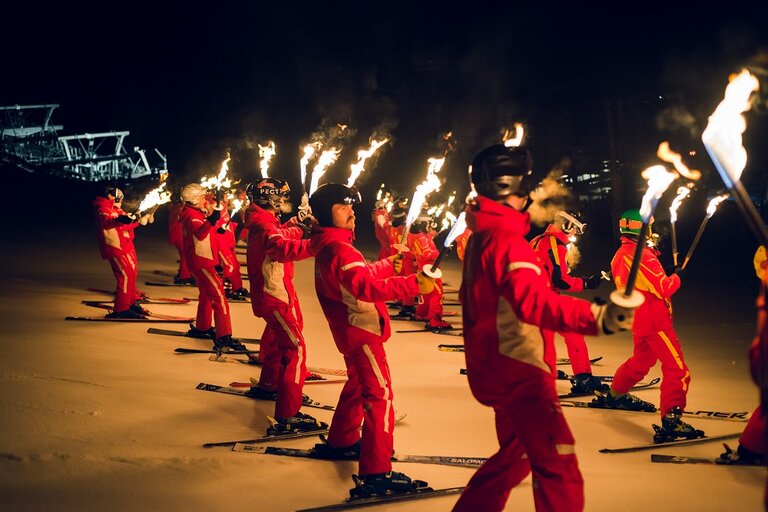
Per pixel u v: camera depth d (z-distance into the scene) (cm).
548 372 351
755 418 533
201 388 721
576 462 346
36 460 518
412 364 921
